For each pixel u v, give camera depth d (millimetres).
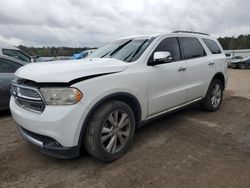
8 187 2414
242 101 6371
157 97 3463
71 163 2881
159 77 3445
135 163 2852
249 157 2998
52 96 2451
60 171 2707
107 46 4227
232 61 26203
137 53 3406
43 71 2600
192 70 4168
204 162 2865
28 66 3014
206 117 4758
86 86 2523
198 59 4402
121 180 2498
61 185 2438
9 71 5113
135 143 3439
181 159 2945
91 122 2641
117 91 2812
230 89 8875
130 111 3020
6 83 4977
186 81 4059
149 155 3059
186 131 3943
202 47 4676
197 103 4652
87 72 2609
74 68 2627
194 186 2375
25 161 2939
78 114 2469
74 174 2641
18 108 2871
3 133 3920
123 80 2898
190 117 4746
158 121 4477
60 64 2871
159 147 3305
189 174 2594
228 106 5742
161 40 3689
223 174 2592
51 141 2547
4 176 2607
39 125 2482
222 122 4438
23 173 2668
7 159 2990
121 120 2930
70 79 2445
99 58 3502
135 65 3156
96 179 2531
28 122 2588
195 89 4340
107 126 2805
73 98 2445
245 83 11148
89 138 2648
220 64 5062
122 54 3557
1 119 4781
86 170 2721
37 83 2553
